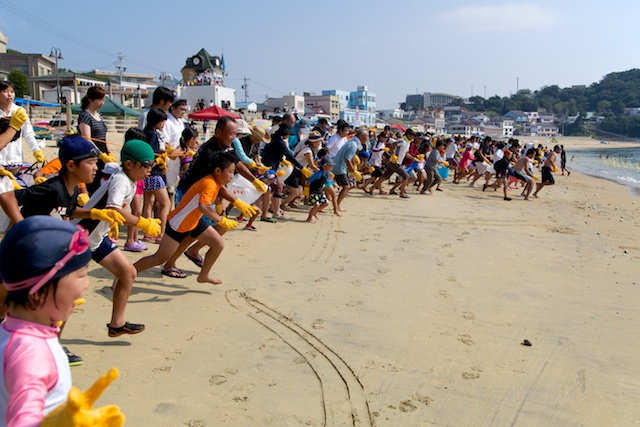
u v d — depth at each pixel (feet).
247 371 13.47
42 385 5.36
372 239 28.99
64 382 5.79
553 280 23.07
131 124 111.14
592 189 73.00
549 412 12.37
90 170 12.30
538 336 16.78
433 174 49.26
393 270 23.09
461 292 20.67
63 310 5.88
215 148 19.07
